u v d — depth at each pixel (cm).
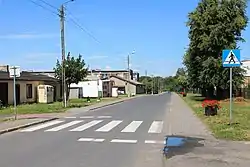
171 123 1903
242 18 4544
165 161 917
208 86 4831
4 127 1667
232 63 1532
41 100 4438
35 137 1384
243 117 2097
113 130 1605
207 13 4600
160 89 18138
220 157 959
